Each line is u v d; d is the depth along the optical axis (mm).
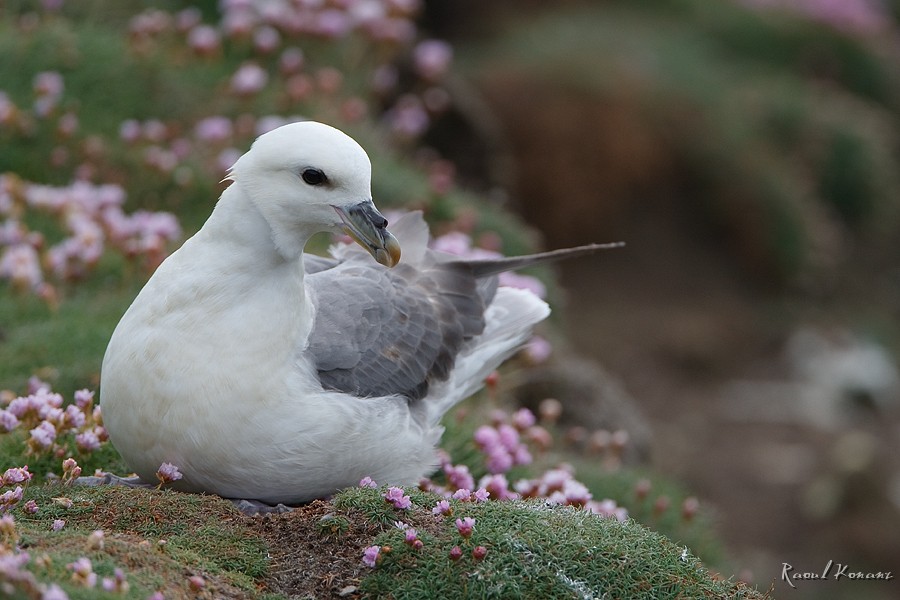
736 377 22219
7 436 8117
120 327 7098
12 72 13258
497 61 25312
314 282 8070
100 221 11320
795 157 26422
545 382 12984
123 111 13508
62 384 9125
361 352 7746
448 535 6363
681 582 6316
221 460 6992
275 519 6637
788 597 16266
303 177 6969
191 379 6875
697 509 11250
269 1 14805
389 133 15156
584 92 24312
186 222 12562
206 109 13898
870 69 30062
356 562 6316
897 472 19203
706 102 25266
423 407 8281
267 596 6023
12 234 10688
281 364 7105
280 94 14000
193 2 15930
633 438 13414
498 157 17562
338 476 7395
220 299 6969
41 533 5992
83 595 5262
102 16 15133
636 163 24125
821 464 19609
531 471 9648
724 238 24625
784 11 30250
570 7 28375
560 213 23531
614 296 23406
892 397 22266
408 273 8758
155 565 5926
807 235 24828
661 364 22141
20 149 12586
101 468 8070
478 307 8930
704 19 29484
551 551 6305
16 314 10266
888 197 27156
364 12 14852
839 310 24859
